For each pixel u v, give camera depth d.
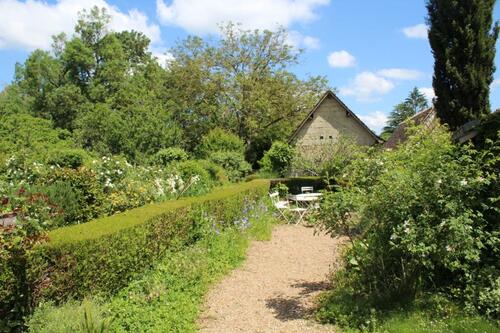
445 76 14.19
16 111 39.09
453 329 4.48
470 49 13.70
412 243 4.66
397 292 5.27
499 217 5.36
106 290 5.52
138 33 48.88
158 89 35.44
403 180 4.93
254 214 11.99
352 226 5.54
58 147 27.83
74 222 8.34
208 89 31.73
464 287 5.30
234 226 10.37
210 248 8.13
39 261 4.55
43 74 40.78
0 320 4.17
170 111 30.62
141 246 6.36
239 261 8.24
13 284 4.29
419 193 4.88
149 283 5.95
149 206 7.79
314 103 32.19
